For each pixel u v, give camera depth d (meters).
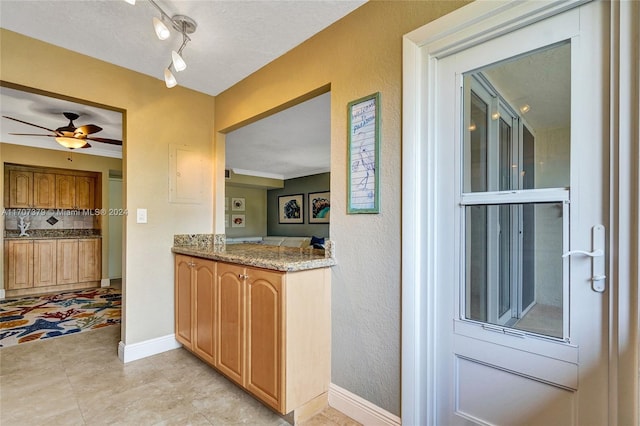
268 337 1.76
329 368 1.88
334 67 1.87
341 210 1.84
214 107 2.94
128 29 1.92
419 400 1.50
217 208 2.92
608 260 1.08
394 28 1.60
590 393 1.12
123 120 2.50
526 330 1.26
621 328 1.04
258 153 5.44
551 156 1.21
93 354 2.60
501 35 1.31
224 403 1.91
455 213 1.44
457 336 1.44
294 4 1.71
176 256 2.68
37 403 1.89
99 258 5.45
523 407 1.27
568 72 1.17
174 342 2.70
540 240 1.23
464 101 1.42
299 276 1.73
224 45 2.08
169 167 2.67
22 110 3.41
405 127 1.52
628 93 1.03
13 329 3.24
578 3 1.12
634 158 1.02
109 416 1.77
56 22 1.85
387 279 1.62
